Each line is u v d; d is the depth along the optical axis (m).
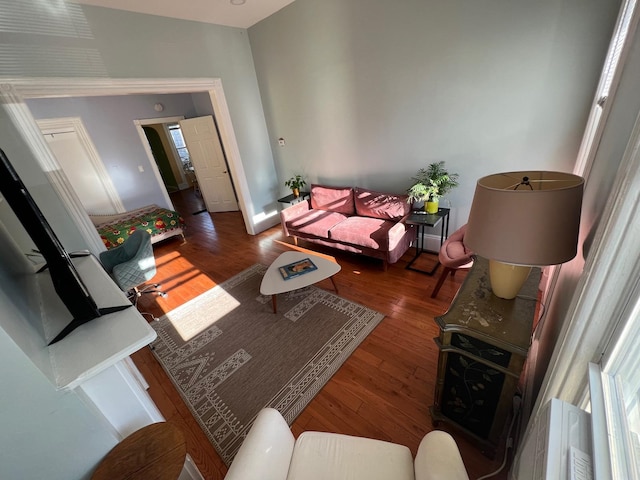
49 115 4.21
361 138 3.41
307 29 3.21
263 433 0.98
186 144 5.72
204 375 2.02
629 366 0.67
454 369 1.26
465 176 2.81
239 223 5.24
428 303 2.50
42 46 2.28
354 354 2.04
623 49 1.10
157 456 0.95
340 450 1.07
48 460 0.83
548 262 0.91
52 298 1.34
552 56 2.05
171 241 4.71
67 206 2.39
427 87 2.71
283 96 3.87
